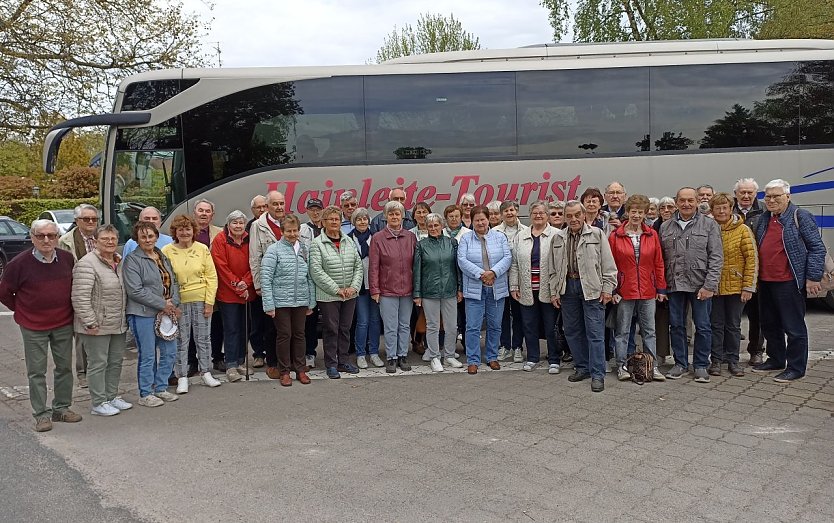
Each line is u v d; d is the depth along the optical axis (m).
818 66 9.77
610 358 7.64
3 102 17.94
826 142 9.80
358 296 7.52
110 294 5.86
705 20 18.81
